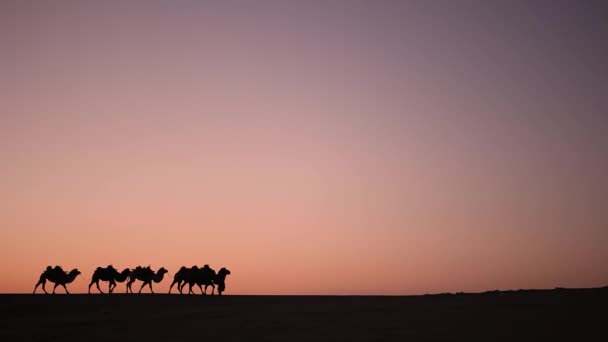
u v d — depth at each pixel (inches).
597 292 1248.2
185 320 1097.4
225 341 888.3
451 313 1086.4
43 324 1092.5
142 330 999.6
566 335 853.2
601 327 898.1
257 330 968.9
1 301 1332.4
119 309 1261.1
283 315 1128.2
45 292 1517.0
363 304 1262.3
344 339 872.9
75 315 1195.3
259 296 1480.1
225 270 1595.7
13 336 976.3
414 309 1155.3
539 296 1239.5
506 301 1197.1
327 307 1231.5
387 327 959.6
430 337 868.0
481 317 1028.5
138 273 1625.2
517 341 825.5
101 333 981.8
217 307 1274.6
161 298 1412.4
